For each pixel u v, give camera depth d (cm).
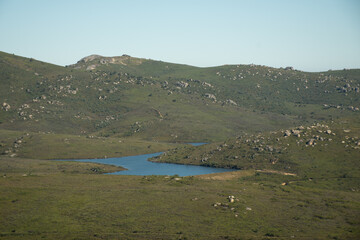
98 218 8944
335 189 14475
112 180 13312
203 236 7850
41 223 8556
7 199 10069
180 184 12762
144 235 7850
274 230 8438
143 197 10762
